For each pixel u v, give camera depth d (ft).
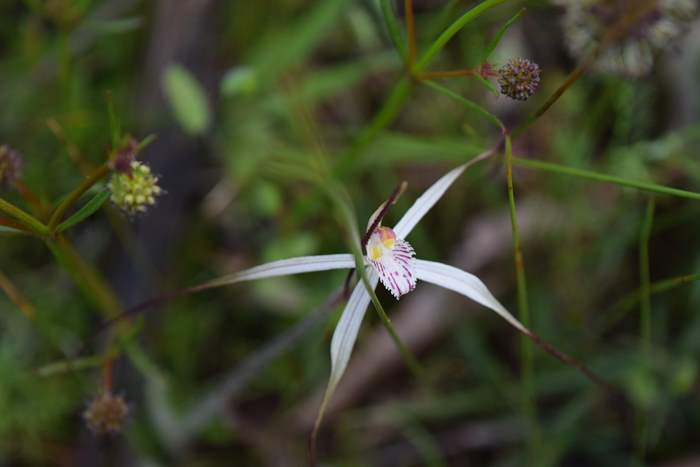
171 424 1.98
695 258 2.12
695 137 2.12
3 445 2.02
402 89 1.85
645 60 1.70
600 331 2.11
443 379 2.12
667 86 2.16
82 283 1.86
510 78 1.64
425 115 2.23
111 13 2.18
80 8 1.95
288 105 2.10
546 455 2.04
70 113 2.05
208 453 2.07
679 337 2.10
